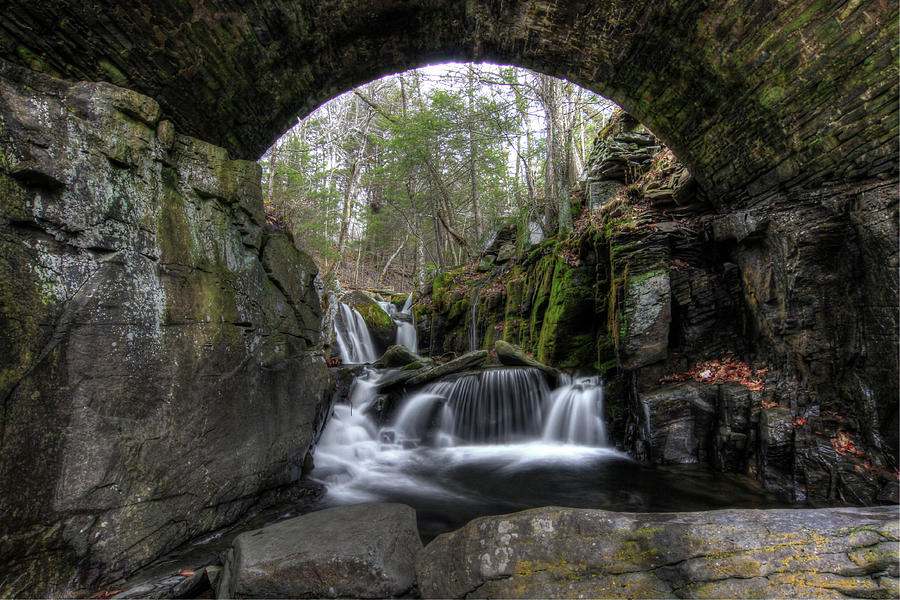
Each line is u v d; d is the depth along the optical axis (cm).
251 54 490
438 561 294
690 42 559
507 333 1214
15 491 248
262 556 288
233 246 439
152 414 330
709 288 687
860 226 471
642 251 690
